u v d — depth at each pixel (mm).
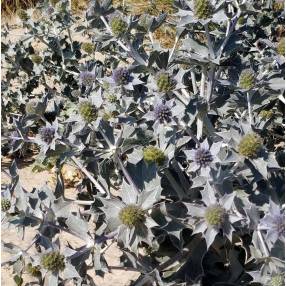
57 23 876
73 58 838
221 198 367
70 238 605
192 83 600
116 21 494
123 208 380
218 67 523
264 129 509
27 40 869
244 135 392
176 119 434
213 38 605
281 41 545
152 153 428
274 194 410
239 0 505
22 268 416
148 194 381
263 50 656
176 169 455
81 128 431
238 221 379
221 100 521
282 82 461
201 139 494
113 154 431
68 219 395
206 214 362
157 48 520
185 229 448
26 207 400
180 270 436
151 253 457
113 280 530
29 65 856
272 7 785
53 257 377
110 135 431
